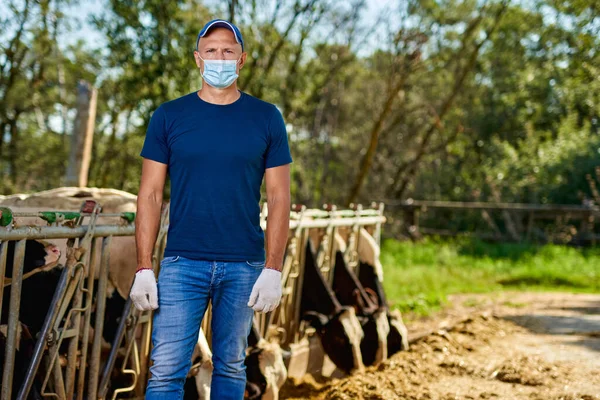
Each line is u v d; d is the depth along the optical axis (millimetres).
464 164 26938
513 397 4422
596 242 16594
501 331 6336
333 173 28531
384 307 5625
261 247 3035
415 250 14312
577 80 21625
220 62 2900
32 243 3455
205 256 2908
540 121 27031
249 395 3957
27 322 3406
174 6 14734
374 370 5133
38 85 23281
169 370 2900
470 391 4562
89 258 3475
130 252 3918
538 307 8180
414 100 27484
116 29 14430
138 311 3725
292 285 5230
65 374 3441
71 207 4047
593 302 8680
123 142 21250
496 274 11961
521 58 26625
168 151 2973
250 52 17250
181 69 14477
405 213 18531
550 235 16875
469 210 20000
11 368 3000
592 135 20469
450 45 24719
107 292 3861
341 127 30438
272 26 17844
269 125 2990
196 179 2904
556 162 19547
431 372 4977
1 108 22016
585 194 18125
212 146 2895
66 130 26250
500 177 20719
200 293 2939
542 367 4992
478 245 15234
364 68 26969
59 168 26188
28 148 26031
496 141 24391
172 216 2959
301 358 5273
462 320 6652
